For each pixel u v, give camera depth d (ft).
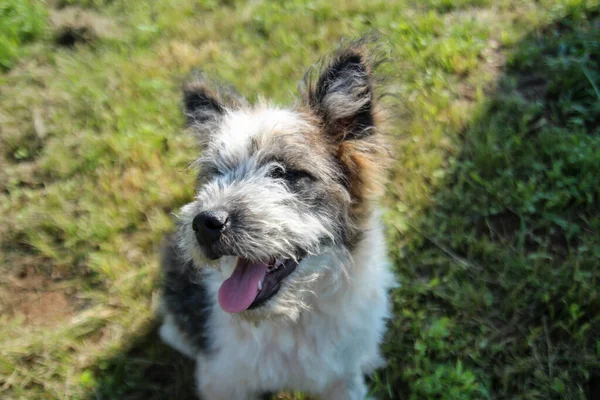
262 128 1.49
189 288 1.61
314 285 1.44
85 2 3.19
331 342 1.51
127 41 2.92
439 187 2.12
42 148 2.40
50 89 2.64
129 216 2.15
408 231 2.02
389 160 1.56
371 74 1.45
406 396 1.69
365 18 2.83
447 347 1.73
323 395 1.70
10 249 2.10
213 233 1.31
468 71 2.49
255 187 1.39
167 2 3.14
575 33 2.49
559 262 1.89
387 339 1.78
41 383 1.77
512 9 2.77
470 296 1.82
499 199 2.01
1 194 2.27
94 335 1.90
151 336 1.88
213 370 1.53
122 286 1.96
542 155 2.12
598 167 2.00
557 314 1.77
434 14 2.72
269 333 1.47
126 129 2.44
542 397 1.63
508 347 1.73
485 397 1.65
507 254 1.89
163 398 1.76
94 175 2.30
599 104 2.20
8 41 2.89
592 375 1.66
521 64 2.44
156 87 2.60
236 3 3.08
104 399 1.74
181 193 2.19
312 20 2.90
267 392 1.70
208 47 2.84
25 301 1.99
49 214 2.16
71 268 2.05
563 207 1.97
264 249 1.33
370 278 1.52
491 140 2.17
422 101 2.35
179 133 2.41
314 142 1.46
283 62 2.66
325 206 1.42
